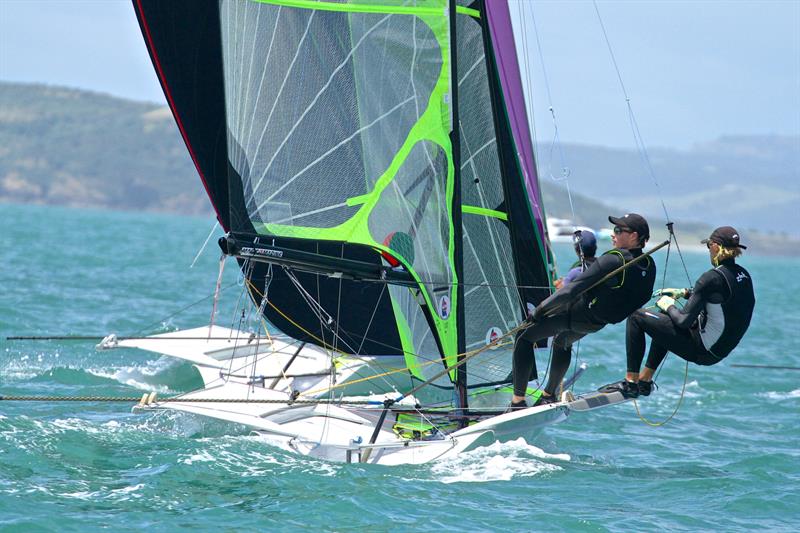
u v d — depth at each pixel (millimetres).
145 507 25891
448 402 36906
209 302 76188
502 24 38875
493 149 36906
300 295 39312
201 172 33250
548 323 31922
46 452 29906
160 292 82188
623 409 43031
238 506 26219
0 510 25031
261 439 32062
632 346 32438
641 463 33219
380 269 32812
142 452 30594
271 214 31484
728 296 30484
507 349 36844
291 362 40312
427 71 32438
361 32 31828
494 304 36625
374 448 31141
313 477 28688
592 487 29562
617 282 30703
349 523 25375
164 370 44406
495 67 37250
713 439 37562
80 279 88062
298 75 31344
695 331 31500
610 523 26250
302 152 31641
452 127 32719
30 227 195750
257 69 30812
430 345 34156
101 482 27672
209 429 33156
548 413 31938
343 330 39625
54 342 50875
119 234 199250
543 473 30562
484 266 36594
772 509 28031
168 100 32625
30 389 40906
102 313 65562
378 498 27141
